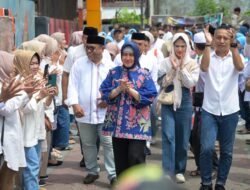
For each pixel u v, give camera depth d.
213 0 41.31
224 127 6.50
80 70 7.08
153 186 1.08
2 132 4.90
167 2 43.81
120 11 36.62
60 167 8.35
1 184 5.18
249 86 7.38
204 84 6.70
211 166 6.56
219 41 6.38
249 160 8.90
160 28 20.55
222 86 6.41
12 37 7.45
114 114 6.02
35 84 5.08
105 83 6.14
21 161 5.04
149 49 9.44
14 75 5.16
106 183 7.37
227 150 6.57
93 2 17.81
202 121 6.55
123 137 5.92
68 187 7.16
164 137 6.97
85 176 7.76
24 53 5.59
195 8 42.81
